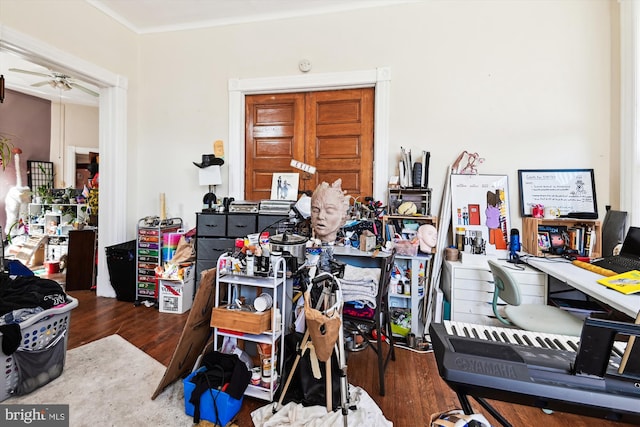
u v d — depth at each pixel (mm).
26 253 4688
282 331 1713
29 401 1695
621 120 2418
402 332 2535
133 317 2889
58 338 1908
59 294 1979
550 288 2496
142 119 3627
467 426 900
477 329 1226
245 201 3086
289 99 3299
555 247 2500
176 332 2580
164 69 3555
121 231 3432
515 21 2730
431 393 1839
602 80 2582
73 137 5621
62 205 4805
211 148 3451
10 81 4578
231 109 3363
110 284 3457
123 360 2133
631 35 2316
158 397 1746
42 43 2598
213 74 3424
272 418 1534
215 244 2988
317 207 2266
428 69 2898
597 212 2557
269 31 3264
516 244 2469
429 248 2533
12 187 4973
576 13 2623
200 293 1716
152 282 3197
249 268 1693
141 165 3633
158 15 3309
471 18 2811
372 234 2553
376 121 3002
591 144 2607
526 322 1825
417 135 2928
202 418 1569
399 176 2850
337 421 1504
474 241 2637
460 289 2389
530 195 2684
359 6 3031
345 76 3055
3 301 1742
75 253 3717
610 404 824
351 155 3145
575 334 1712
